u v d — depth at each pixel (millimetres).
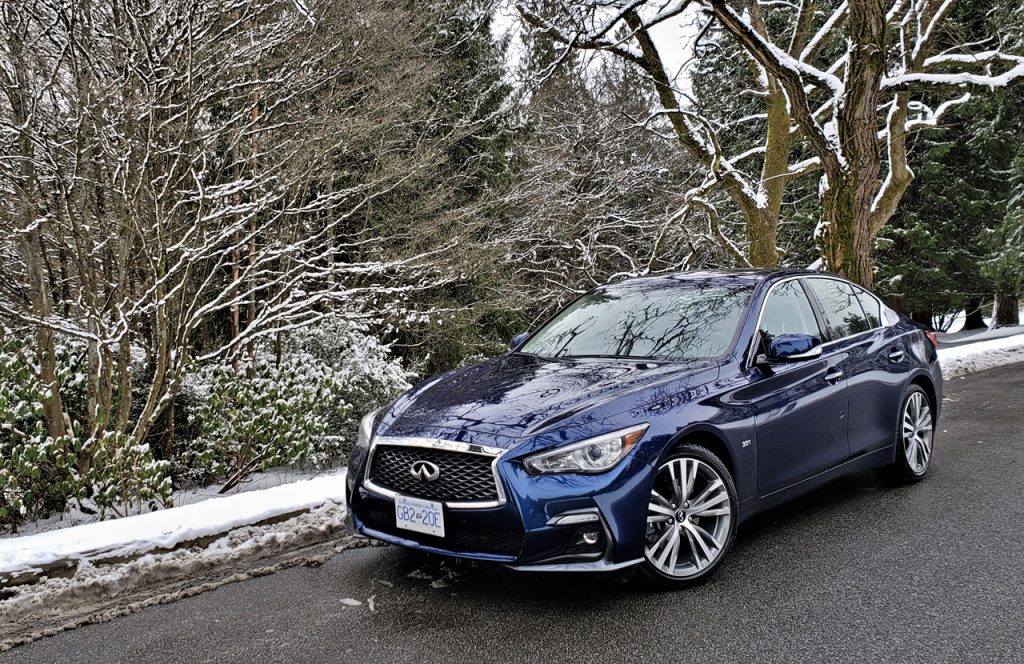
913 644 2920
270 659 2982
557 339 4848
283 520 4484
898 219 22859
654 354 4270
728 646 2949
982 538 4105
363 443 3855
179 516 4344
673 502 3523
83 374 6535
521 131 17562
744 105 18625
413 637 3123
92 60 6301
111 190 6477
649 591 3504
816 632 3047
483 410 3586
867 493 5102
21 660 3066
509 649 2982
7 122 6082
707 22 12000
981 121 22016
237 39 7664
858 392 4719
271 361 9953
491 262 13234
